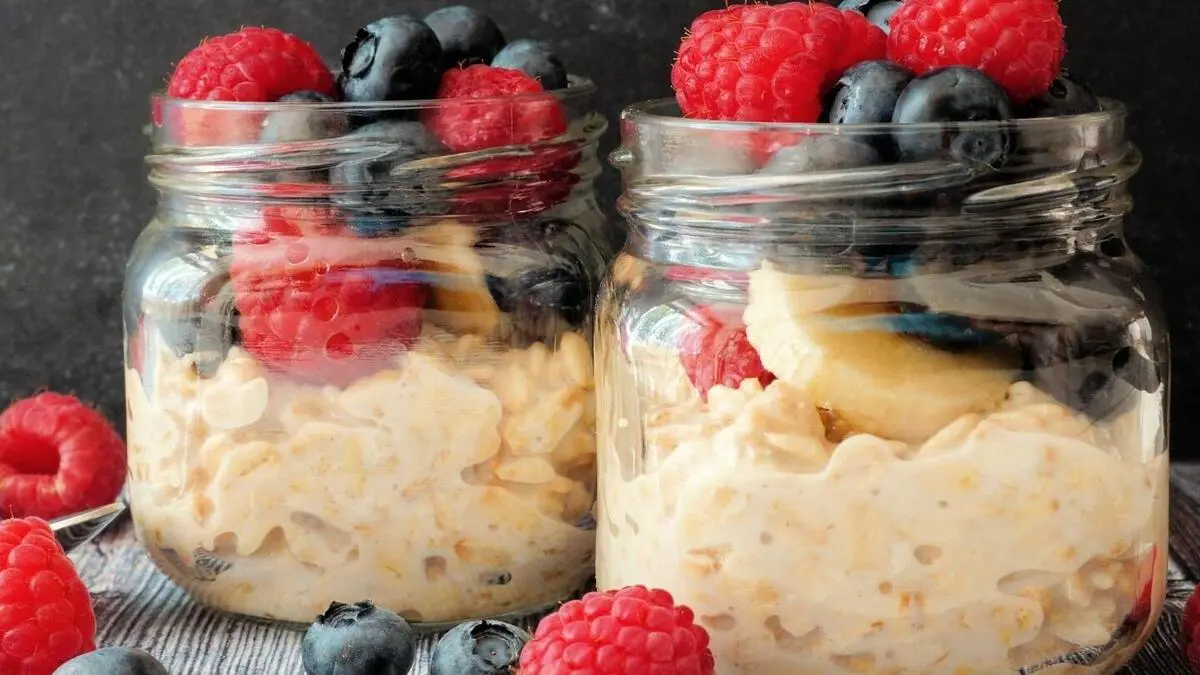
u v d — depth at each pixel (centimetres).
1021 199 30
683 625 31
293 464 35
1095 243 32
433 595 35
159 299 35
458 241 35
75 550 40
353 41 36
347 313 34
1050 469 30
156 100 36
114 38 44
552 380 35
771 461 31
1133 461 31
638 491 32
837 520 31
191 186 35
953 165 30
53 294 46
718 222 31
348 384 35
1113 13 42
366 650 33
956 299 31
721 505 31
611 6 43
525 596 36
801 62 31
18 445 41
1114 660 32
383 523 35
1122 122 32
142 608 37
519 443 35
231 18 44
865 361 30
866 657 31
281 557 35
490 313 35
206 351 35
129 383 37
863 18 33
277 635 36
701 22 33
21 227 45
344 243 34
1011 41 31
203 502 35
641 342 32
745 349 31
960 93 30
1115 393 31
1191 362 44
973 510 30
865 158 30
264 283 34
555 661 30
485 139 34
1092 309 31
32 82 44
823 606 31
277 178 34
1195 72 42
